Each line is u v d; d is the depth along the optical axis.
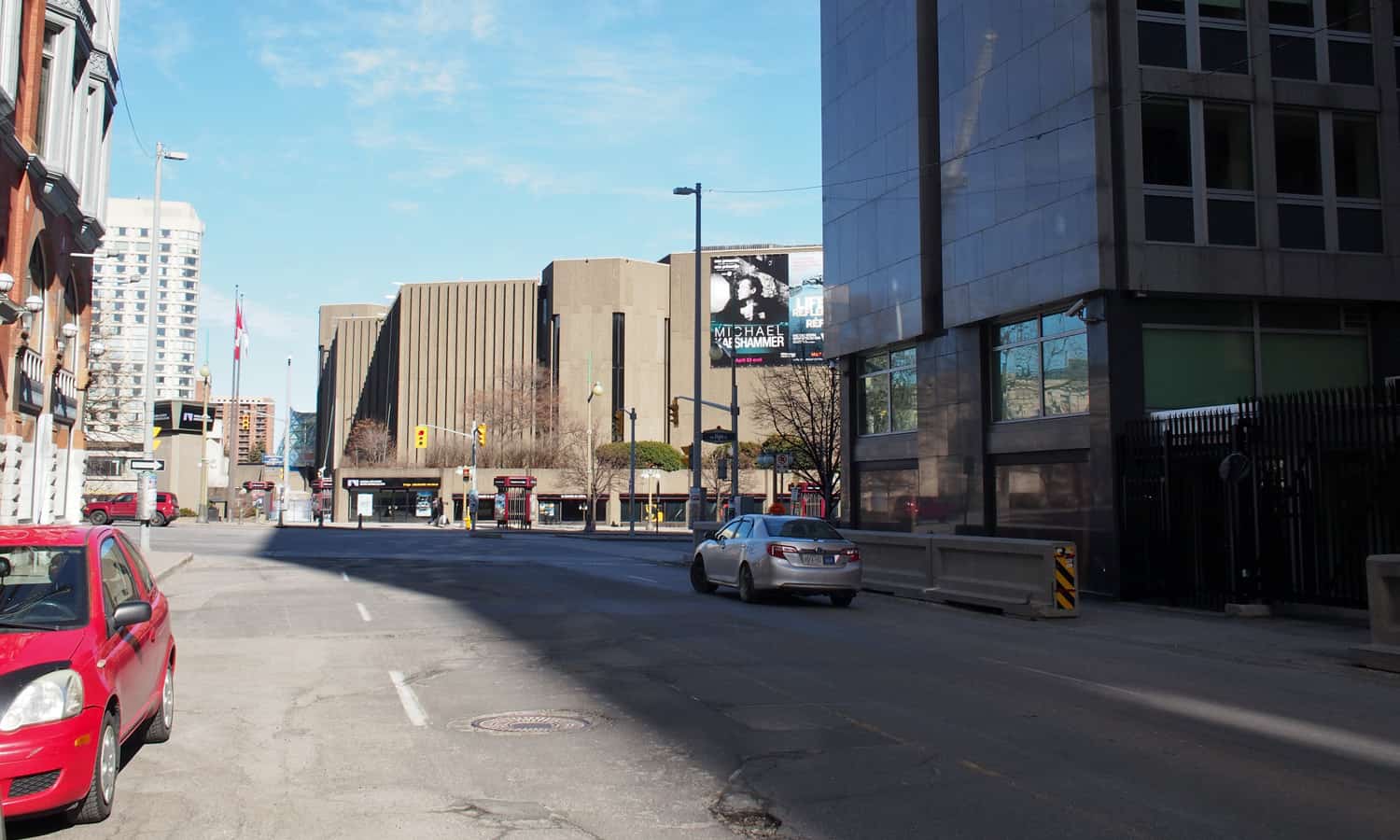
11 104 23.38
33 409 28.48
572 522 92.81
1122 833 5.90
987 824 6.06
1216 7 22.50
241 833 5.93
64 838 5.84
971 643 14.10
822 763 7.45
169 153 34.34
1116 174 21.77
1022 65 24.22
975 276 25.97
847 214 32.94
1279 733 8.67
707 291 104.56
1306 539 17.00
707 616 16.73
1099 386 21.77
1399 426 15.87
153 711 7.78
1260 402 17.78
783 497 65.56
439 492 92.56
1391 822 6.15
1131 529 20.95
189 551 35.56
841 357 33.78
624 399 103.25
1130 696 10.25
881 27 31.02
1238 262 21.97
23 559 6.93
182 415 84.12
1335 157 22.83
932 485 28.20
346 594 20.52
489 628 15.05
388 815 6.25
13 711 5.53
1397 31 23.23
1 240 24.50
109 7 33.31
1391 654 12.02
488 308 109.06
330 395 140.25
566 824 6.05
